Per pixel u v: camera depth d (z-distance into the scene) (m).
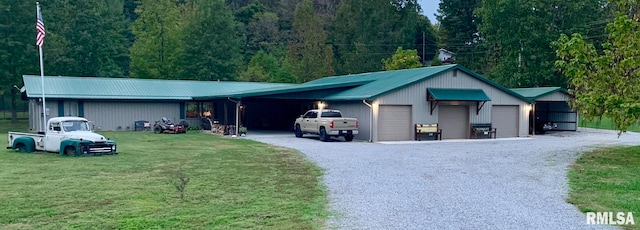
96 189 8.59
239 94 23.06
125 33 56.69
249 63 54.53
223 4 49.72
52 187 8.78
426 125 21.95
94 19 42.72
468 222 6.35
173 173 10.64
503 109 24.53
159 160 13.10
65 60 39.69
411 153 15.29
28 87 25.91
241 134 23.89
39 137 15.17
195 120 30.23
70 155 14.16
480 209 7.11
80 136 14.44
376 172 10.89
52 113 26.00
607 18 42.28
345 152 15.53
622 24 13.60
